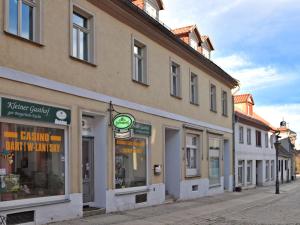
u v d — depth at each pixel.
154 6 21.16
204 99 24.97
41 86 11.82
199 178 23.66
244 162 35.47
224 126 28.84
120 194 15.58
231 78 29.33
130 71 16.58
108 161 14.89
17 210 10.98
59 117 12.48
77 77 13.39
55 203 12.23
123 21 16.16
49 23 12.27
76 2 13.49
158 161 18.72
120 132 14.98
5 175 10.91
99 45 14.63
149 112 17.98
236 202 22.30
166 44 19.83
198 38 25.98
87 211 13.84
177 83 21.52
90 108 13.97
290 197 27.86
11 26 11.19
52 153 12.44
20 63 11.14
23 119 11.27
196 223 14.16
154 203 18.22
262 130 42.81
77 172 13.20
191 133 22.92
